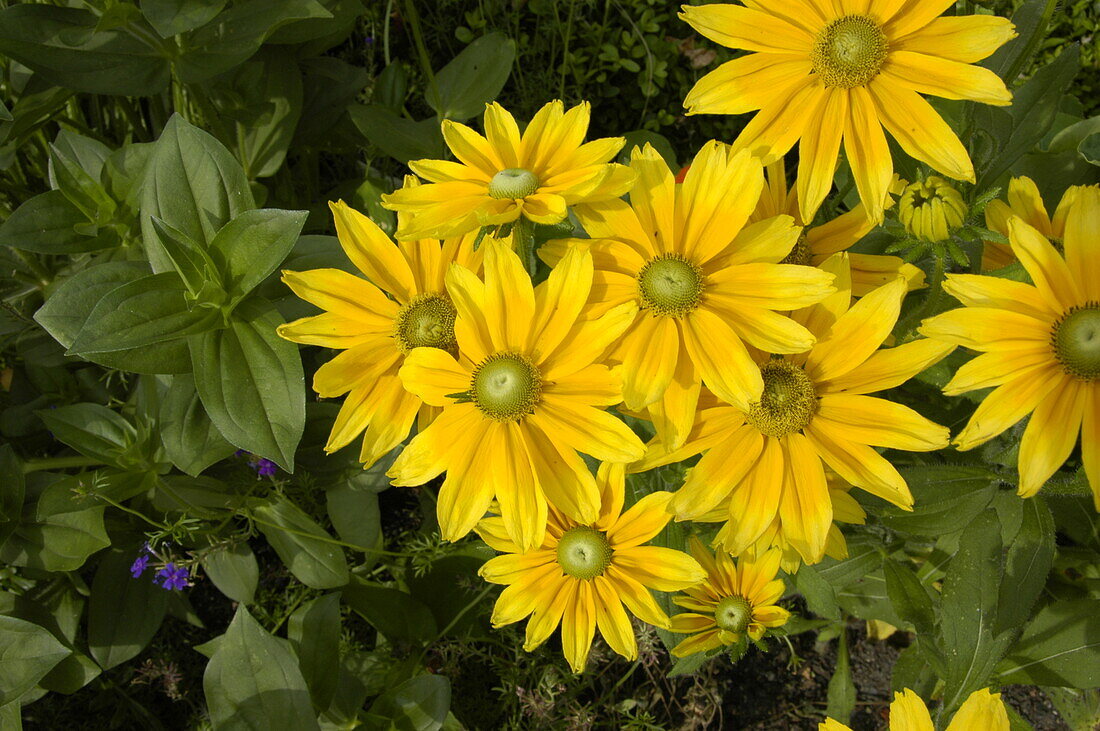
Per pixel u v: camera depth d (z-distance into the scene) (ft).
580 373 1.47
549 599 1.66
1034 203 1.64
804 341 1.42
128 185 1.95
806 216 1.52
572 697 2.15
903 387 1.86
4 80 2.20
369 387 1.60
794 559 1.72
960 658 1.62
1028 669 1.77
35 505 2.06
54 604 2.12
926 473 1.73
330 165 2.72
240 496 2.03
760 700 2.27
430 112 2.82
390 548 2.34
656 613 1.63
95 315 1.65
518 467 1.46
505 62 2.13
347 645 2.19
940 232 1.47
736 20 1.53
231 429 1.70
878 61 1.50
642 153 1.48
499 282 1.45
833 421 1.49
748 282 1.46
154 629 2.07
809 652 2.31
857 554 1.87
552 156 1.53
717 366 1.43
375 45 2.86
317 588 2.13
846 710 2.10
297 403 1.71
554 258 1.51
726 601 1.74
